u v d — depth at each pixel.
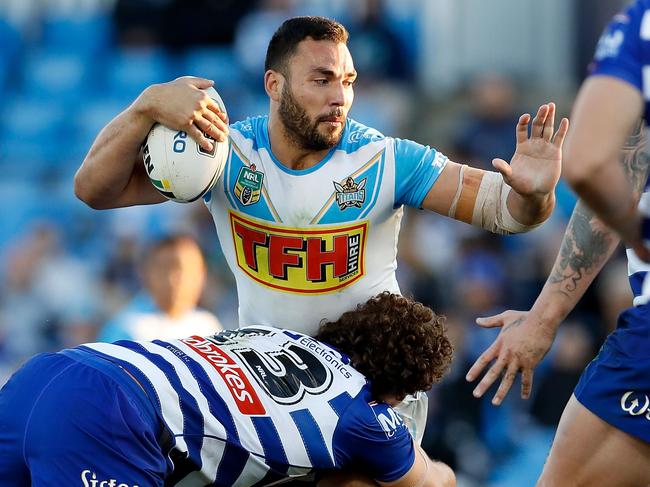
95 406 12.73
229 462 13.29
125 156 13.87
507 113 39.12
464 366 27.25
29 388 13.20
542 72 43.47
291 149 13.94
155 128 13.60
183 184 13.51
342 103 13.62
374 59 43.94
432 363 14.48
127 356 13.38
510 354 14.62
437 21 45.00
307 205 13.91
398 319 14.33
